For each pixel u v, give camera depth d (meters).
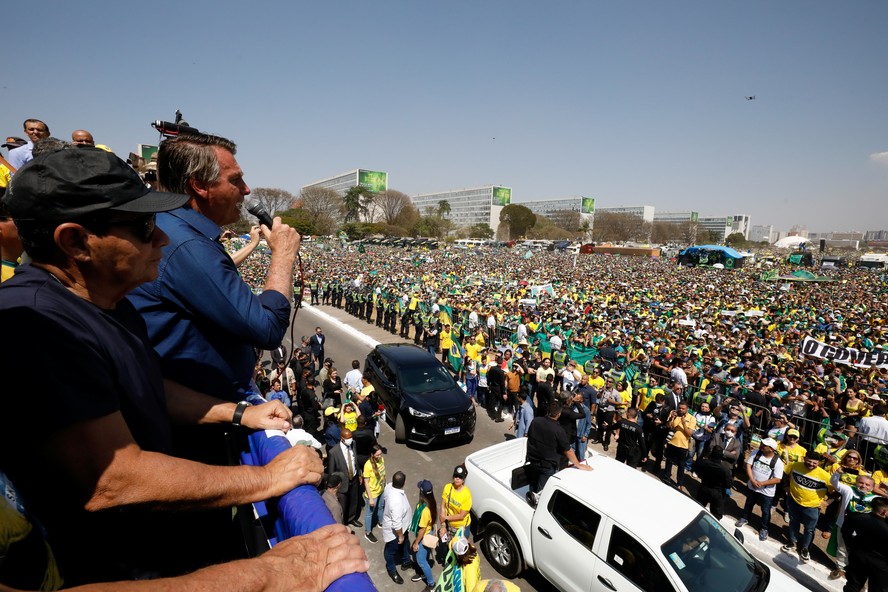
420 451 10.66
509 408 13.44
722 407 10.00
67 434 0.77
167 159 1.60
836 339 18.84
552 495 5.95
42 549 0.77
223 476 1.03
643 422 10.54
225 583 0.79
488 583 4.56
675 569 4.75
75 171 0.90
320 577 0.92
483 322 21.05
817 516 7.29
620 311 24.80
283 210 90.06
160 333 1.37
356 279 30.84
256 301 1.48
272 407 1.52
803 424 10.31
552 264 59.72
